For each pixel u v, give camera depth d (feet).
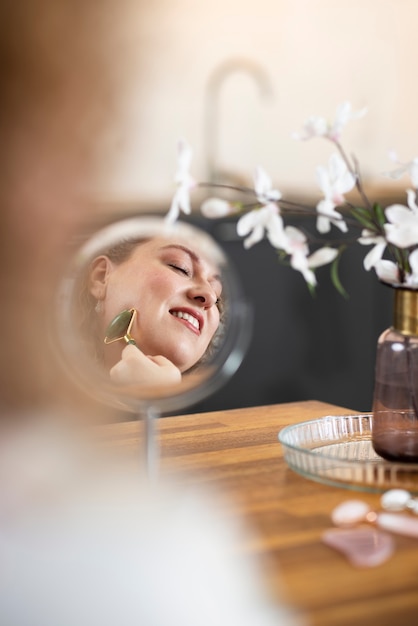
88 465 1.14
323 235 9.07
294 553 2.78
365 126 11.39
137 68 0.81
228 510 3.07
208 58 10.39
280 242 3.41
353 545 2.79
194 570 1.32
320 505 3.15
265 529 2.94
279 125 11.05
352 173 3.50
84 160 0.82
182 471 3.45
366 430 3.90
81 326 2.10
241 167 10.85
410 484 3.26
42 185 0.82
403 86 11.60
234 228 8.51
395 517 2.97
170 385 2.75
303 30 11.00
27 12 0.77
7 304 0.86
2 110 0.78
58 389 0.93
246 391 8.88
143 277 2.61
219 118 10.66
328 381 9.28
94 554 1.19
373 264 3.49
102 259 2.53
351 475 3.30
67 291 1.94
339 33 11.19
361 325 9.34
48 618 1.16
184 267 2.72
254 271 8.69
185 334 2.71
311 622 2.42
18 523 1.12
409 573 2.68
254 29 10.66
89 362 2.25
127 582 1.22
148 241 2.63
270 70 10.85
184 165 3.27
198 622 1.26
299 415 4.31
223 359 2.81
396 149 11.61
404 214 3.33
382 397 3.51
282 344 8.98
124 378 2.64
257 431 4.02
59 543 1.16
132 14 0.79
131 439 3.77
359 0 11.21
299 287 8.97
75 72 0.79
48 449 0.98
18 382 0.90
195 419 4.22
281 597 2.50
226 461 3.59
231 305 2.82
